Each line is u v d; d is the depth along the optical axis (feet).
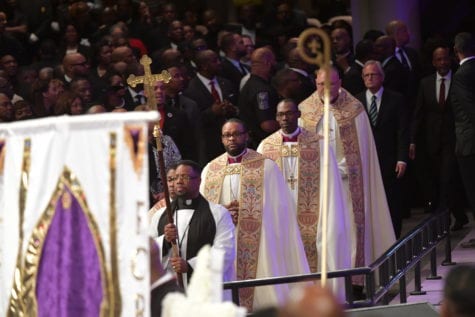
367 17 144.97
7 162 45.39
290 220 91.97
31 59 145.38
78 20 145.48
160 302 51.29
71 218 43.83
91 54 135.03
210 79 117.70
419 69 127.44
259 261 90.68
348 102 101.30
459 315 36.24
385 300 77.97
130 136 42.96
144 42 145.28
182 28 144.66
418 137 122.93
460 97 104.94
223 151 110.93
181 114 101.76
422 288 95.71
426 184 124.26
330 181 94.73
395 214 106.93
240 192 91.09
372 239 102.22
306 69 117.19
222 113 110.11
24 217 44.86
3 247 45.50
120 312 43.11
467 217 120.47
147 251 42.80
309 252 95.25
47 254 44.47
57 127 43.98
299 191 95.14
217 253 39.83
